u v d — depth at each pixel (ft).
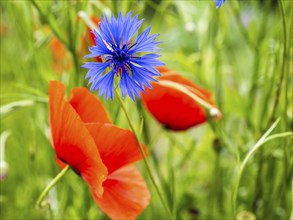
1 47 3.28
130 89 1.58
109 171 1.80
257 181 2.27
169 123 2.19
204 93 2.08
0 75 3.19
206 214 2.59
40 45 2.41
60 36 2.19
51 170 2.48
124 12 2.20
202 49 2.50
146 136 2.37
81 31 2.19
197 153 2.66
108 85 1.59
